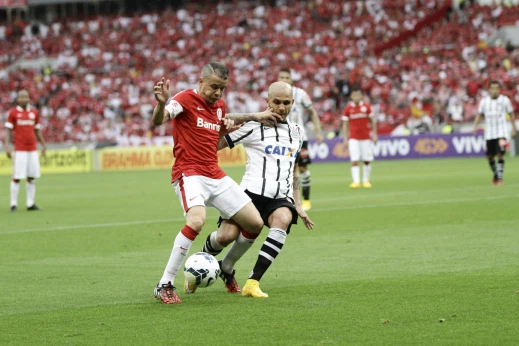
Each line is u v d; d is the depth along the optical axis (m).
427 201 26.86
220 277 12.98
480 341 8.92
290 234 19.58
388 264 14.74
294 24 86.69
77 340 9.47
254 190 12.57
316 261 15.37
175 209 27.27
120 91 81.88
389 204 26.30
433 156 59.81
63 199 33.34
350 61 79.00
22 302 12.02
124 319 10.61
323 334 9.44
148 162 61.94
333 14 86.56
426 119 63.50
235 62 82.81
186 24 90.75
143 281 13.73
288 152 12.75
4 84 85.06
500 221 20.80
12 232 21.73
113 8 97.62
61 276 14.42
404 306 10.91
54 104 81.69
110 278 14.10
